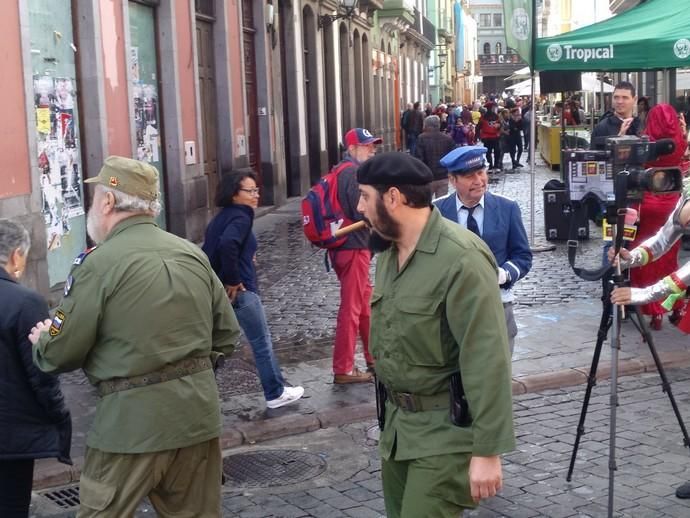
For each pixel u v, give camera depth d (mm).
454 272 3260
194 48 15406
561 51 12188
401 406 3443
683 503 5180
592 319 9242
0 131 9469
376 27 34781
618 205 4914
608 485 5277
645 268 8477
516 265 5434
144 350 3658
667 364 7711
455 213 5465
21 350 4133
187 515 3908
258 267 13023
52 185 10852
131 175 3775
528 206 19297
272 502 5398
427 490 3342
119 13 12609
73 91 11539
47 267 10289
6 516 4316
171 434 3699
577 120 28516
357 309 7387
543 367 7570
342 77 28375
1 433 4168
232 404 6992
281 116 20766
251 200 6582
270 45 20094
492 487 3219
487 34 124375
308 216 7219
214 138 17000
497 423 3203
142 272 3686
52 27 10977
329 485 5629
